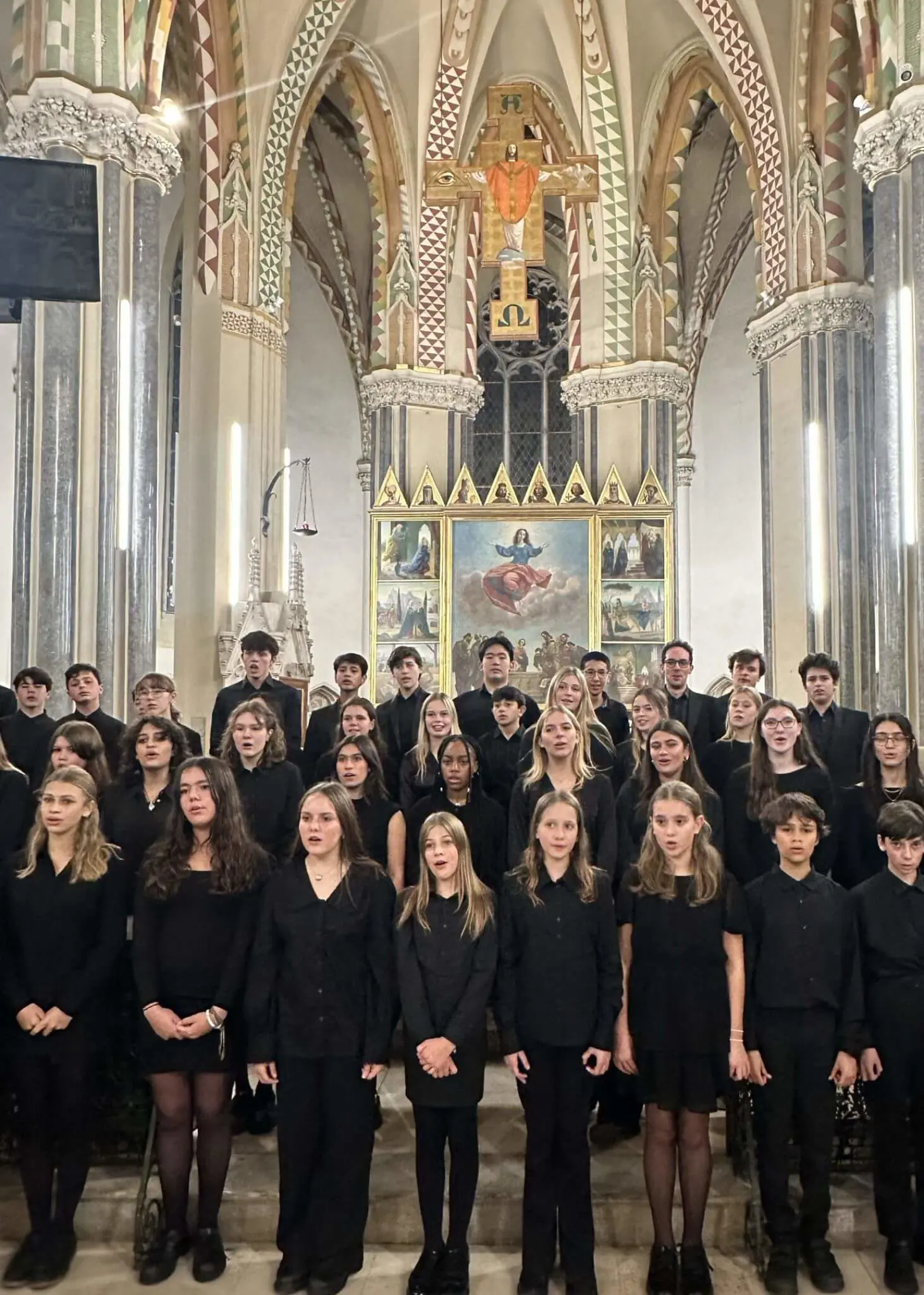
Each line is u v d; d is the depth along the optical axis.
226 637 13.84
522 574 15.22
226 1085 4.63
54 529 9.35
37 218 4.18
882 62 10.15
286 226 15.60
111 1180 5.16
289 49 15.04
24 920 4.59
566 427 22.77
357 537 22.05
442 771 5.54
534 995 4.47
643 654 14.97
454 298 18.75
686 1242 4.45
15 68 9.71
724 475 21.06
